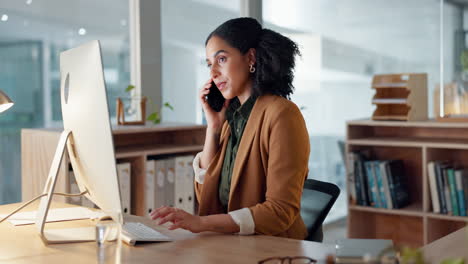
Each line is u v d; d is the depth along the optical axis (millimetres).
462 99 3531
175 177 3205
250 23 2029
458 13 4188
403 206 3729
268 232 1812
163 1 3758
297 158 1864
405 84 3590
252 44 2010
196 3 4031
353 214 3846
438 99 4168
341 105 4301
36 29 3113
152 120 3279
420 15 4172
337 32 4305
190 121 3990
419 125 3500
